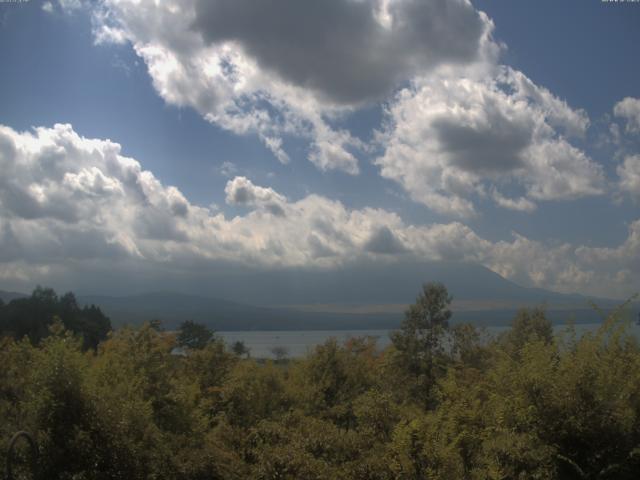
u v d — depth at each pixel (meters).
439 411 8.84
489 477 7.48
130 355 13.30
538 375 7.45
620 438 7.04
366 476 8.69
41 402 8.84
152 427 10.05
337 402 19.03
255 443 12.24
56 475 8.56
